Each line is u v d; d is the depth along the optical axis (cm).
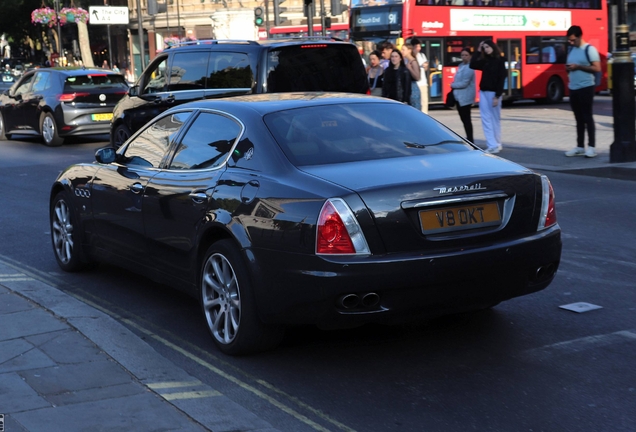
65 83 1928
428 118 577
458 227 464
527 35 2834
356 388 454
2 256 804
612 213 943
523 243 476
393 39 2548
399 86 1404
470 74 1471
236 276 489
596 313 578
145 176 599
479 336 534
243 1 6047
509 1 2772
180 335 553
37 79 2014
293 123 526
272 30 3469
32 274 732
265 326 489
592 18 2995
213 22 6131
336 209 445
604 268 704
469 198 466
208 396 429
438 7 2597
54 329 525
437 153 521
